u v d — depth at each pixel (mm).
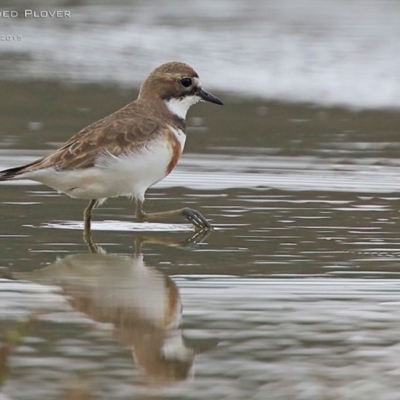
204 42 24969
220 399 8398
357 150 17969
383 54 23609
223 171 16531
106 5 28438
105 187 12914
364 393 8508
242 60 23594
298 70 22922
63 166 12523
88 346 9391
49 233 13211
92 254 12289
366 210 14273
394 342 9492
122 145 12789
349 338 9586
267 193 15211
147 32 25984
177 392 8484
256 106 21266
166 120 13539
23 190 15328
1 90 22266
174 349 9328
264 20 26328
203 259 12062
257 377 8797
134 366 8961
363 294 10758
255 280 11219
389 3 27328
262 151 17875
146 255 12258
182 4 28203
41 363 8992
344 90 21891
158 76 13719
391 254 12219
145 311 10242
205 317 10094
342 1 27531
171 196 15023
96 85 22828
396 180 15984
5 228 13398
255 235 13078
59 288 10961
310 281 11188
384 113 20719
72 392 8445
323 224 13570
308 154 17672
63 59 24719
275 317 10086
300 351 9312
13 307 10375
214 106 21188
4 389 8508
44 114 20453
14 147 17812
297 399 8391
